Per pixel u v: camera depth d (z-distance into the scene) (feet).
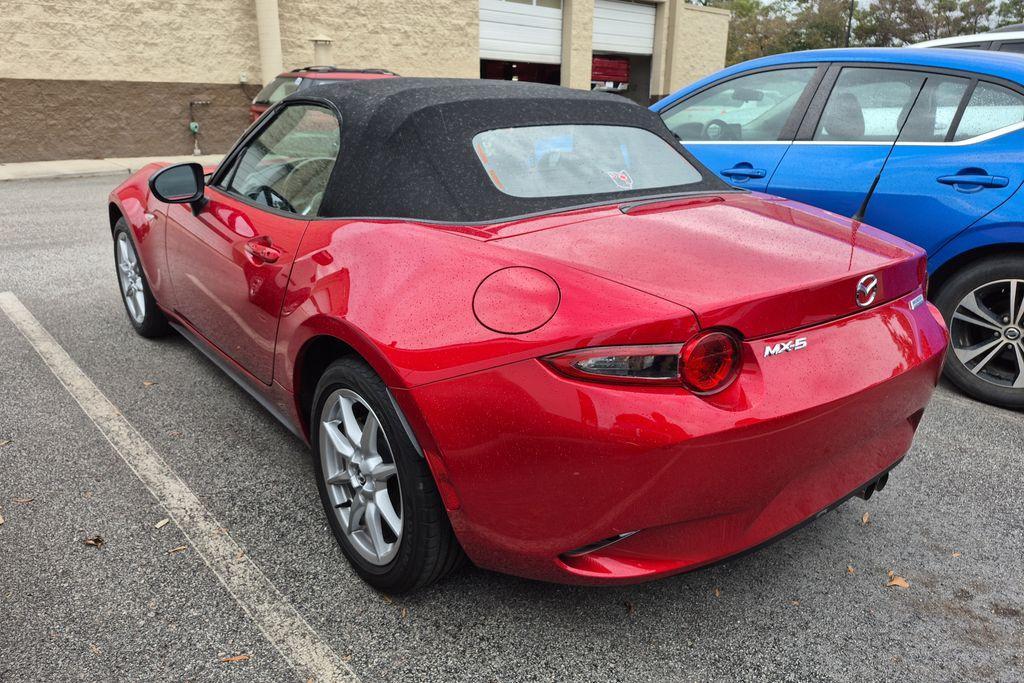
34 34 42.60
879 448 7.09
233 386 12.10
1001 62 12.01
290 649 6.57
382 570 7.13
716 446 5.61
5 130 42.78
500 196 7.56
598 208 7.68
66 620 6.82
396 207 7.61
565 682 6.30
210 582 7.42
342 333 6.94
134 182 13.79
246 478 9.37
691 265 6.28
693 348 5.54
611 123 9.25
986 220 11.42
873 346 6.61
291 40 52.80
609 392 5.57
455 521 6.44
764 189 13.93
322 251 7.71
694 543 6.05
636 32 77.66
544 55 70.23
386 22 57.00
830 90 13.57
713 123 15.33
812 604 7.36
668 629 6.96
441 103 8.20
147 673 6.24
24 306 16.12
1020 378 11.73
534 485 5.90
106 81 45.39
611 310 5.70
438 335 6.23
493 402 5.90
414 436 6.46
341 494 7.73
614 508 5.74
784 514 6.38
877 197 12.49
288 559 7.82
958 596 7.52
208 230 10.21
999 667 6.57
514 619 7.03
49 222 26.30
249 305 8.94
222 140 50.60
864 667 6.54
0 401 11.39
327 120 8.87
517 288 6.15
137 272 13.75
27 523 8.30
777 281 6.11
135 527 8.29
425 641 6.72
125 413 11.07
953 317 12.21
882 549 8.29
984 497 9.38
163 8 46.47
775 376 5.93
